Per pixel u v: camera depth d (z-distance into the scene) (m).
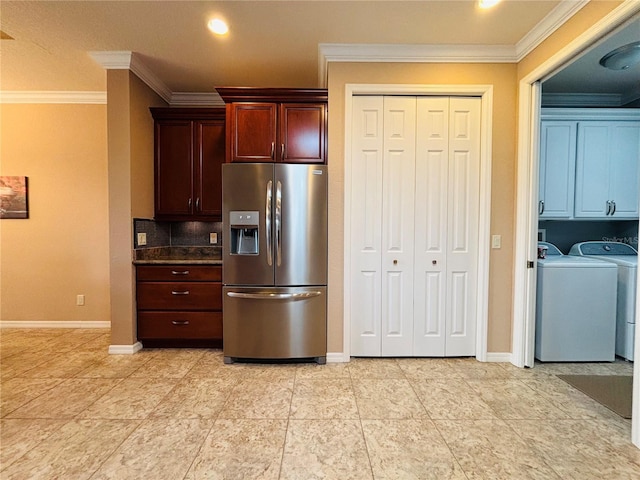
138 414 1.96
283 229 2.64
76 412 1.99
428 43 2.55
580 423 1.88
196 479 1.47
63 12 2.19
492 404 2.08
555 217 3.14
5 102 3.56
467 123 2.71
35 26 2.36
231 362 2.72
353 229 2.75
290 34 2.45
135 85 2.93
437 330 2.79
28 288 3.64
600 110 3.07
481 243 2.71
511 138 2.67
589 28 1.94
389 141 2.71
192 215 3.28
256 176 2.63
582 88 3.28
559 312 2.70
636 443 1.68
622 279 2.80
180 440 1.72
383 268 2.76
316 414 1.97
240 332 2.68
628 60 2.60
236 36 2.48
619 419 1.92
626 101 3.39
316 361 2.73
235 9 2.16
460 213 2.74
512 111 2.66
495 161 2.68
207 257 3.64
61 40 2.54
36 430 1.81
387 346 2.79
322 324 2.69
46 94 3.54
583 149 3.11
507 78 2.65
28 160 3.60
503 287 2.72
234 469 1.53
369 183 2.73
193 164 3.27
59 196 3.62
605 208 3.12
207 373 2.53
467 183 2.73
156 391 2.24
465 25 2.32
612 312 2.72
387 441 1.72
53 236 3.63
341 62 2.65
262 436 1.76
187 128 3.26
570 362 2.72
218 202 3.28
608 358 2.72
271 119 2.73
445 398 2.15
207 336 2.98
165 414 1.96
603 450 1.66
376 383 2.36
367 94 2.69
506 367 2.63
